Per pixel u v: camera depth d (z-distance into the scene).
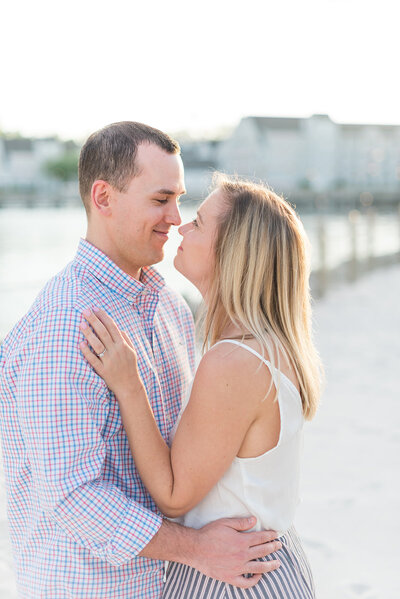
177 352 1.91
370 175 76.00
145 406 1.60
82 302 1.57
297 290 1.66
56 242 27.14
